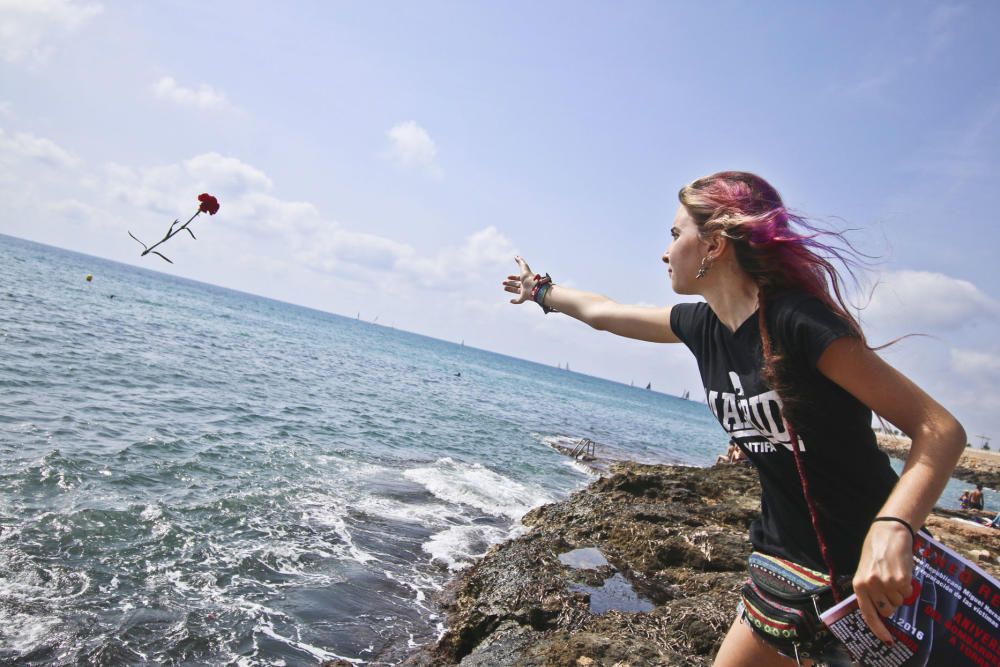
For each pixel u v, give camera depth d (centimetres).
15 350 1827
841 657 163
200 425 1433
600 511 946
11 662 470
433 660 549
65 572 616
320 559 763
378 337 13688
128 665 495
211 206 243
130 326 3288
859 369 138
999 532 981
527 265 270
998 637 135
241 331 5156
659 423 6656
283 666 527
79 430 1162
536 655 456
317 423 1794
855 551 157
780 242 153
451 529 973
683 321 201
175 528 780
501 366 14438
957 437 133
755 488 1144
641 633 486
